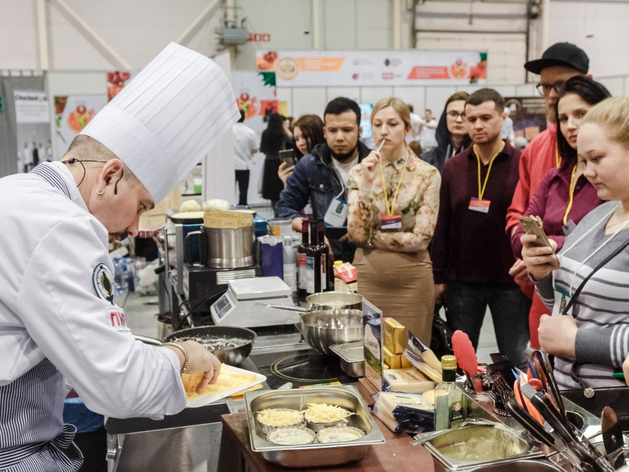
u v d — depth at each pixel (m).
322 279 2.47
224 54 3.54
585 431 1.25
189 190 5.62
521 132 5.52
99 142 1.24
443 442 1.17
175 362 1.21
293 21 8.25
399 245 2.95
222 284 2.47
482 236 3.21
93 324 1.05
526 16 8.62
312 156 3.76
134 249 5.39
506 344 3.27
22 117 5.88
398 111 2.98
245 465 1.38
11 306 1.06
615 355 1.47
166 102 1.35
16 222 1.06
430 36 8.48
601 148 1.52
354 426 1.33
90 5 7.62
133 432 1.50
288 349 2.01
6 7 7.34
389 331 1.71
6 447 1.11
